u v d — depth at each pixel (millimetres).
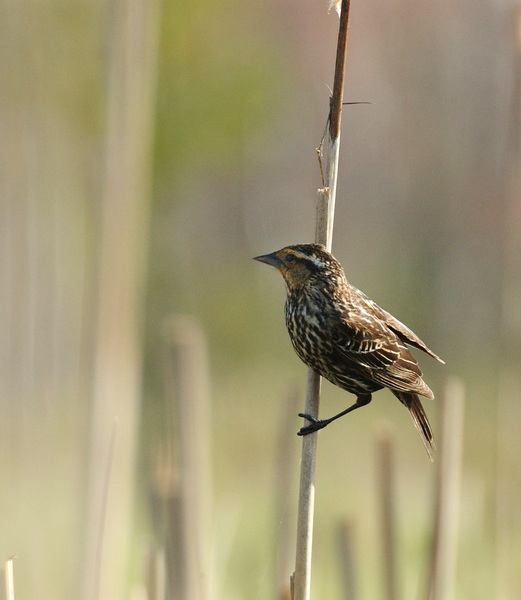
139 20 8461
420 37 45188
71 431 11438
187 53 29609
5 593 5797
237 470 16938
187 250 32469
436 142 39938
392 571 7215
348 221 47406
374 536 12898
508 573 8680
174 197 30703
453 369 26375
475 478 14906
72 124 14906
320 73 49062
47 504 10391
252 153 39062
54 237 12766
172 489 6684
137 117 8516
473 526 11328
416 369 8383
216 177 36969
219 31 30734
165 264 30234
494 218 33938
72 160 13453
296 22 47656
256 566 10594
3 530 9820
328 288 8148
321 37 48688
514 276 9141
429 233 36562
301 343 8281
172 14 29000
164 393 6949
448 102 39344
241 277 33531
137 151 8570
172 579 6582
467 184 36469
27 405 11797
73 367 12430
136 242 8602
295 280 8219
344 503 14016
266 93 32688
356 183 48031
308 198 49281
